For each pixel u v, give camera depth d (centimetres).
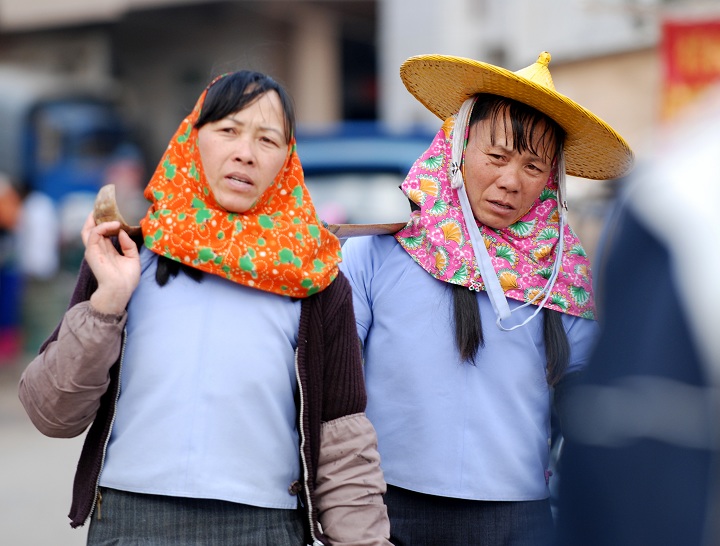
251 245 566
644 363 318
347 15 4047
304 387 577
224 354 563
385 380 662
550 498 678
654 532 316
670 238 315
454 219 664
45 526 1284
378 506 589
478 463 643
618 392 328
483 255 656
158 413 559
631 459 322
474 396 647
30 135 3634
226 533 557
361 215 1479
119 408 568
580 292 671
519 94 650
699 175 318
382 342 666
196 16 4122
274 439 569
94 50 4466
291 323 580
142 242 582
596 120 650
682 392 308
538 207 680
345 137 1563
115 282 545
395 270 673
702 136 328
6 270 2536
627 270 326
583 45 2133
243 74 576
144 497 556
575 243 682
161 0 4012
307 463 576
